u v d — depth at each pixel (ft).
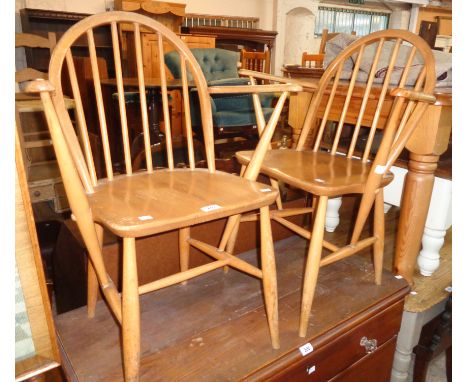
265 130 3.20
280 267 4.00
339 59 4.03
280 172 3.33
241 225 4.33
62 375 2.87
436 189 4.05
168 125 3.36
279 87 3.01
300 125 5.01
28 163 6.12
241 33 15.33
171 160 3.43
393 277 3.88
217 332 3.02
